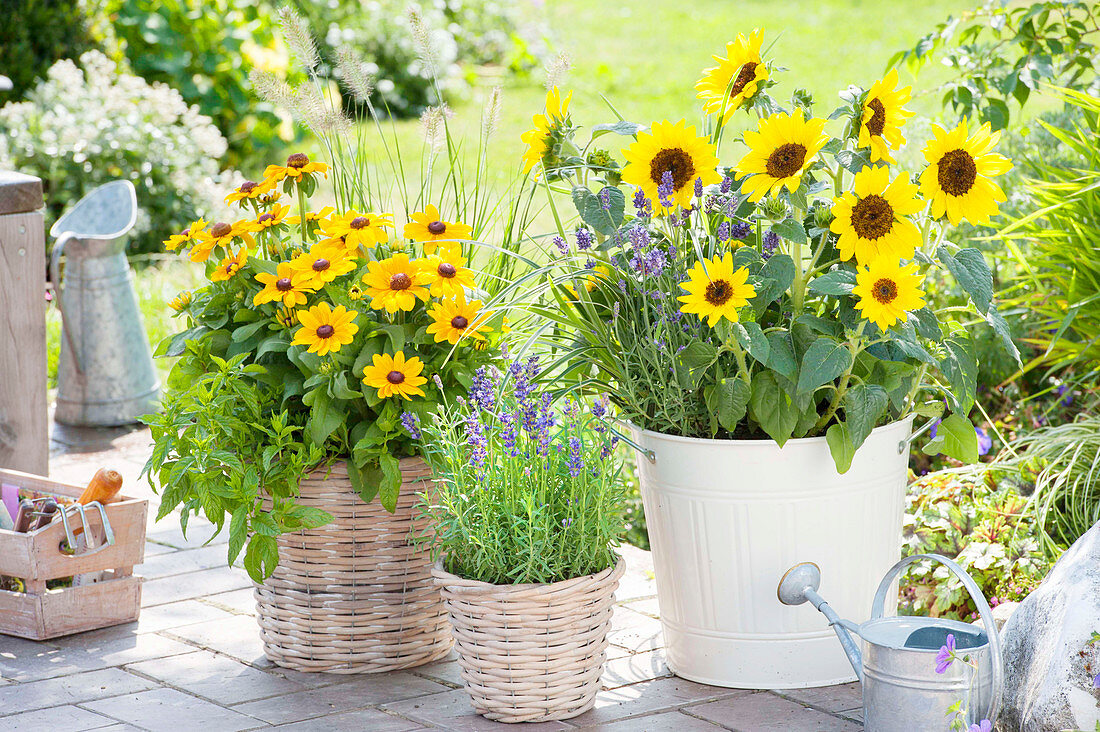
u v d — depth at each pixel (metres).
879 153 2.25
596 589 2.26
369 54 9.61
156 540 3.32
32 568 2.64
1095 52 3.63
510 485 2.21
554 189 2.64
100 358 4.31
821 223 2.29
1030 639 2.20
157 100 6.45
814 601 2.30
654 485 2.42
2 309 3.34
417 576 2.52
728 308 2.14
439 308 2.45
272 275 2.47
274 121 7.75
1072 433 3.09
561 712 2.30
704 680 2.47
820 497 2.32
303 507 2.36
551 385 2.51
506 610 2.20
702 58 12.20
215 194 6.39
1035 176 3.74
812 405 2.28
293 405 2.50
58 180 6.11
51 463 3.95
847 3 15.57
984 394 3.73
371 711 2.36
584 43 13.08
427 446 2.36
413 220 2.56
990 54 3.69
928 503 2.96
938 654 2.03
